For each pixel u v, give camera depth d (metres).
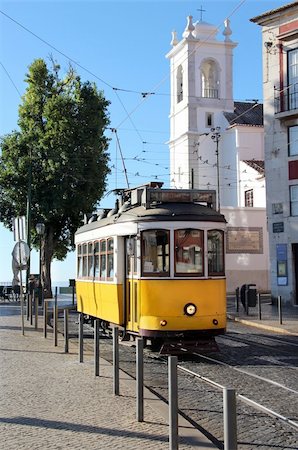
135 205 14.67
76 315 27.41
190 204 13.85
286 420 7.97
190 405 9.03
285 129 30.83
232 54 57.31
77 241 20.19
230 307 29.38
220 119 56.47
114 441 6.61
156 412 8.00
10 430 7.07
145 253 13.27
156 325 12.89
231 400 4.89
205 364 12.62
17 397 8.93
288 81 30.73
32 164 36.69
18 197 37.03
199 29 57.03
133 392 9.38
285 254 30.42
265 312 26.22
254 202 49.22
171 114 59.38
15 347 14.84
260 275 43.28
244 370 11.81
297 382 10.56
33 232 37.97
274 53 31.34
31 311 21.67
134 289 13.64
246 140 53.56
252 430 7.57
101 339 17.42
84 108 37.03
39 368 11.65
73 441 6.61
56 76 38.12
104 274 15.88
